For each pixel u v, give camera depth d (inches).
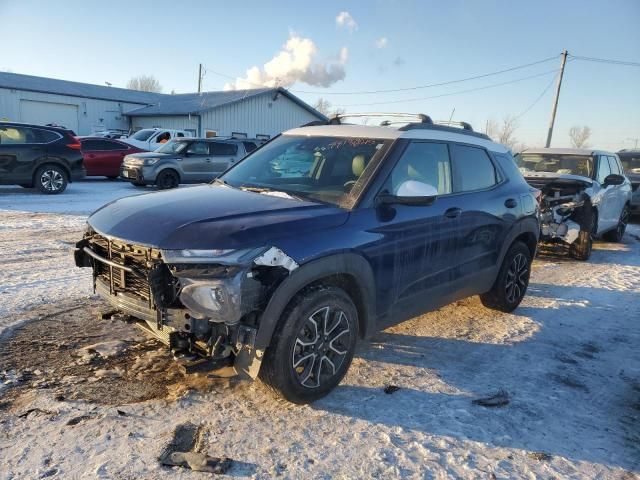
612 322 213.9
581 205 327.9
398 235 145.9
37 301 197.0
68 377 139.9
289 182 159.9
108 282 135.6
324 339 131.0
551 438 124.9
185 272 112.5
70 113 1379.2
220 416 126.0
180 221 122.2
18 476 100.3
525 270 220.7
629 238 444.5
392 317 152.4
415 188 140.3
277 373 122.3
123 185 678.5
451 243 167.2
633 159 554.3
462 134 187.6
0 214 400.5
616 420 135.4
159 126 1354.6
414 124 167.5
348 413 130.6
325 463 110.3
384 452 115.3
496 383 152.5
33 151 519.5
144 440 114.1
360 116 195.3
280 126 1424.7
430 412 133.4
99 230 131.3
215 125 1270.9
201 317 112.5
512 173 211.8
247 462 109.0
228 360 120.4
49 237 320.5
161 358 154.0
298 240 121.9
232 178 173.0
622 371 166.2
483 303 215.8
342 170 153.9
